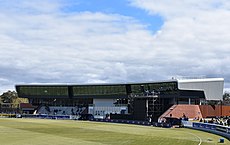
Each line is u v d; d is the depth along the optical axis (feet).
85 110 499.10
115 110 463.83
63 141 160.04
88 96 500.33
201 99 418.51
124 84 459.73
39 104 540.93
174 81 394.52
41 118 452.76
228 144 154.92
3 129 237.25
